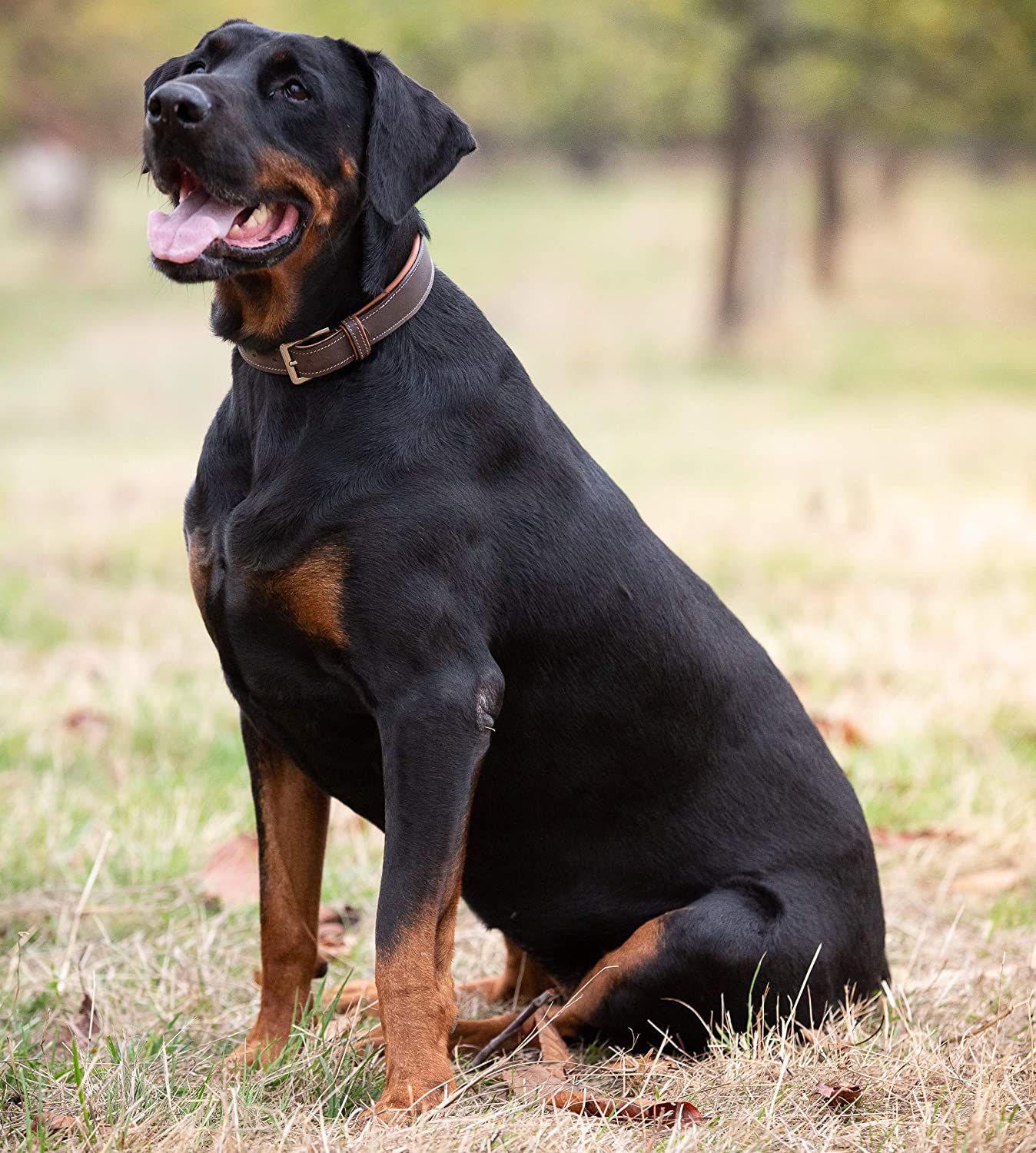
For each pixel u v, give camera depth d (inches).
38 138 1571.1
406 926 150.3
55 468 665.6
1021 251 1712.6
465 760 153.6
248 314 163.2
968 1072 155.4
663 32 1006.4
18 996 183.3
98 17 1352.1
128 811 239.9
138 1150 136.9
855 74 1012.5
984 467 648.4
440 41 1015.0
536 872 175.5
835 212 1421.0
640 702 169.5
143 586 414.0
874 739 283.6
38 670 331.3
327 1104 151.0
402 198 159.8
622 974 166.4
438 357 162.7
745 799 174.9
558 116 1769.2
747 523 509.7
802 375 1041.5
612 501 173.9
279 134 158.1
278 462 158.9
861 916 176.4
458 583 156.7
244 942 205.0
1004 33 955.3
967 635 354.6
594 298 1378.0
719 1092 152.6
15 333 1204.5
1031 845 237.9
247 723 171.9
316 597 154.9
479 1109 150.2
